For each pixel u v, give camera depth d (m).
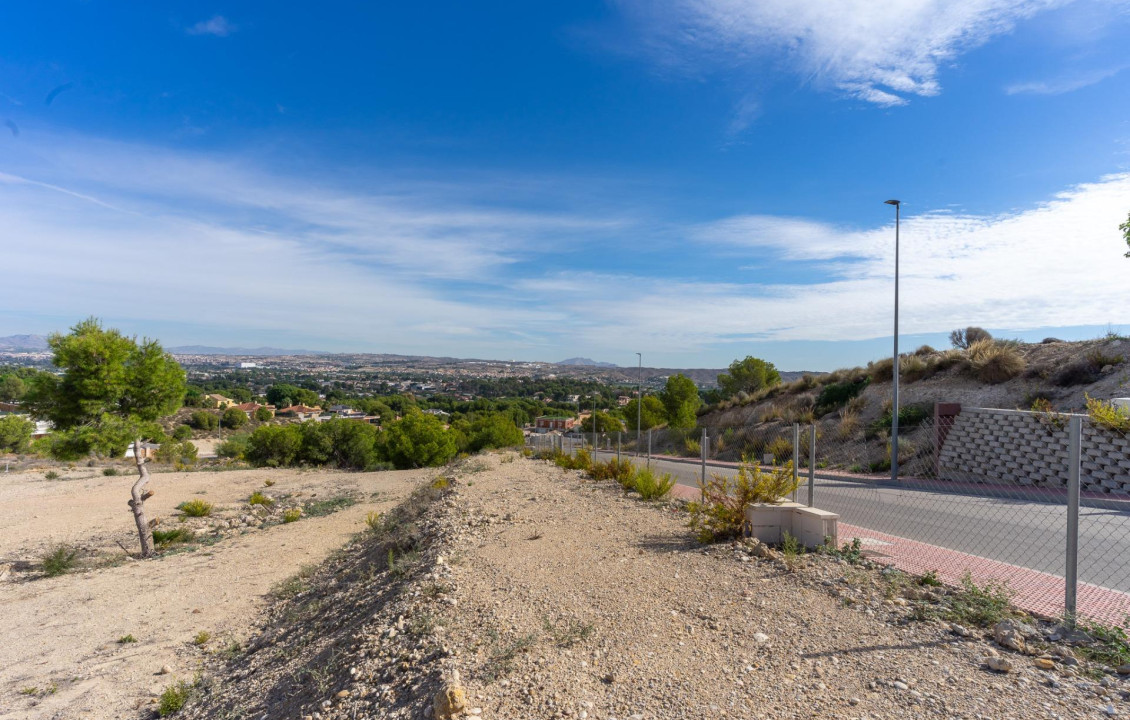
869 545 7.85
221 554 14.62
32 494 24.47
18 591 11.76
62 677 7.60
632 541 8.50
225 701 5.88
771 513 8.08
